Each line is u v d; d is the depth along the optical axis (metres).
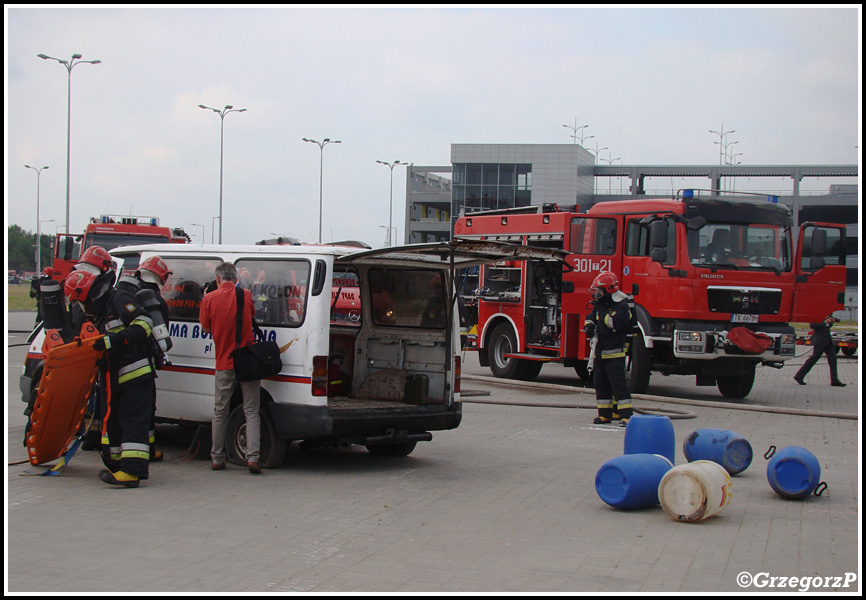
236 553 5.60
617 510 7.05
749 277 14.17
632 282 14.55
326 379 8.08
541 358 16.08
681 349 13.78
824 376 20.47
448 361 8.96
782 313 14.48
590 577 5.22
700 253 13.98
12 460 8.49
